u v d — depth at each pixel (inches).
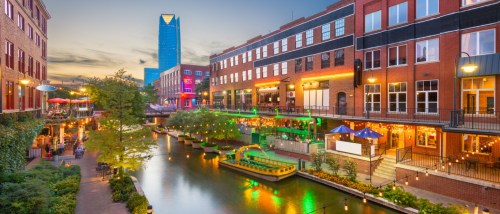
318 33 1256.2
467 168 668.7
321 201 683.4
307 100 1326.3
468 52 745.6
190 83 3388.3
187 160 1175.6
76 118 1246.3
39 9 1314.0
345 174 823.1
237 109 1806.1
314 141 1105.4
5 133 579.8
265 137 1322.6
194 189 799.7
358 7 1043.9
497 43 687.7
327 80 1214.9
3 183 459.8
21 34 971.9
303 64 1342.3
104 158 724.7
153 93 3006.9
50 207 482.6
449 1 781.3
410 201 585.6
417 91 861.2
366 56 1019.3
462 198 607.2
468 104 740.7
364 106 1019.9
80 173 850.8
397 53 920.9
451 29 773.9
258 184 832.3
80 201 626.5
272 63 1573.6
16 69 912.3
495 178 592.7
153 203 699.4
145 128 809.5
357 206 641.6
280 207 658.2
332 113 1152.8
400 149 784.3
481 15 718.5
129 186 705.0
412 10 870.4
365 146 868.6
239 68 1923.0
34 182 466.3
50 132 1352.1
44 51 1434.5
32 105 1160.2
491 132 568.4
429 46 836.6
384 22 951.0
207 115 1419.8
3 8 772.0
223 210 651.5
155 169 1024.9
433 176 660.7
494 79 690.2
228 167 1020.5
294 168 878.4
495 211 548.4
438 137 792.3
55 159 1043.9
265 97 1654.8
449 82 773.3
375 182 745.6
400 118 887.7
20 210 399.9
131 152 737.0
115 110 753.6
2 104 766.5
